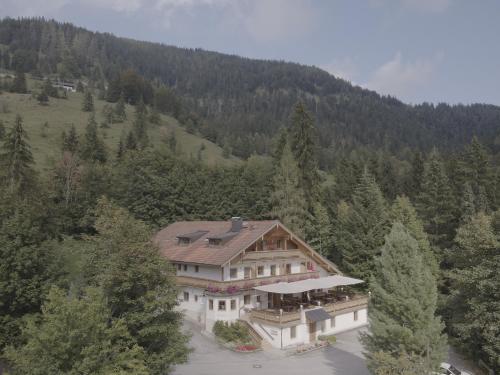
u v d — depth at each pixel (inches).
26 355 748.6
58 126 5305.1
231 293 1688.0
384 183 3503.9
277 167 2775.6
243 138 7421.3
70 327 735.1
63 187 2733.8
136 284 950.4
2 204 1140.5
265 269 1915.6
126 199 2652.6
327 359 1501.0
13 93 6727.4
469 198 2471.7
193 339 1626.5
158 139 5812.0
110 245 970.1
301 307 1689.2
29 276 1055.6
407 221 2293.3
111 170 3083.2
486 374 1389.0
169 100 7824.8
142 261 964.6
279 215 2586.1
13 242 1026.7
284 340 1612.9
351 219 2436.0
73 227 2596.0
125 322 920.3
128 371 807.7
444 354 1100.5
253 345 1582.2
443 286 2174.0
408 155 7401.6
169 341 994.1
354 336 1802.4
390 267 1169.4
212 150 6264.8
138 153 3029.0
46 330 721.0
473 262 1358.3
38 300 1043.9
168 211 2719.0
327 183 4197.8
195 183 2901.1
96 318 770.8
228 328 1626.5
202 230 2135.8
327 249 2669.8
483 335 1221.1
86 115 6141.7
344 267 2411.4
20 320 999.0
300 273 2004.2
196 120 7480.3
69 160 2812.5
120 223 997.2
